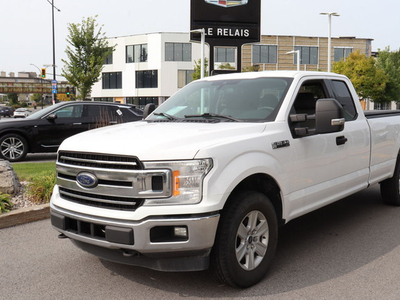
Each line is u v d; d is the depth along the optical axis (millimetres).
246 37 21172
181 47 52844
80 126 11930
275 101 4176
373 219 5711
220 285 3668
